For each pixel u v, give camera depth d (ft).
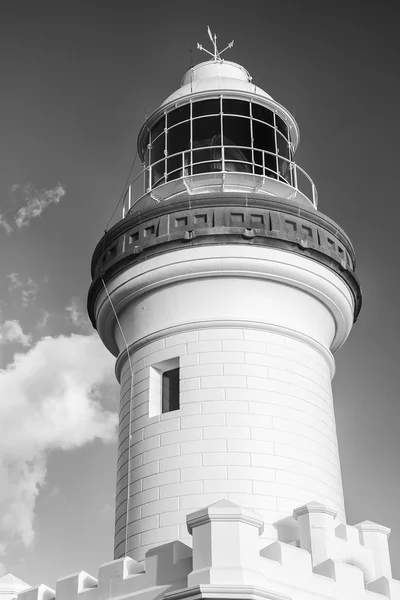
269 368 56.13
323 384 59.11
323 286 59.31
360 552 50.16
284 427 54.75
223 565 40.32
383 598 48.34
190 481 52.75
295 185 66.08
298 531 50.47
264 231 57.52
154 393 57.41
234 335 56.59
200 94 66.49
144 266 58.54
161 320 58.44
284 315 58.18
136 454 55.88
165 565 43.98
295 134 70.74
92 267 64.28
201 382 55.36
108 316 62.28
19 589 52.60
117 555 54.90
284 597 40.86
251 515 41.93
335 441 58.65
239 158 65.31
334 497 55.52
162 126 68.90
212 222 57.93
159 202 60.70
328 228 61.21
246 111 66.74
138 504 54.03
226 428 53.88
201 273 57.36
